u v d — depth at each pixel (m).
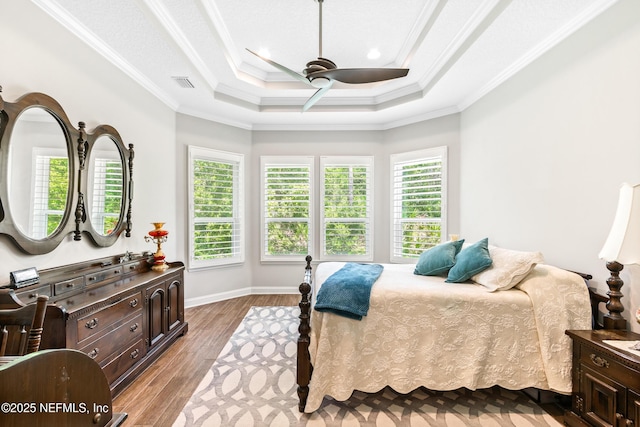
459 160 4.03
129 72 3.07
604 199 2.07
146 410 1.98
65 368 0.69
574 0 2.07
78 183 2.34
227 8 2.58
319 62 2.48
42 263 2.09
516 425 1.85
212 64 3.26
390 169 4.74
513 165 3.01
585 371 1.75
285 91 4.00
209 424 1.84
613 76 2.00
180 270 3.20
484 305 2.01
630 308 1.92
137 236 3.30
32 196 1.98
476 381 1.93
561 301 1.98
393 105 4.07
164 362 2.62
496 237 3.28
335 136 4.85
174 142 4.01
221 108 4.15
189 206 4.16
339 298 2.01
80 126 2.37
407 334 2.00
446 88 3.50
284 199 4.86
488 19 2.38
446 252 2.72
